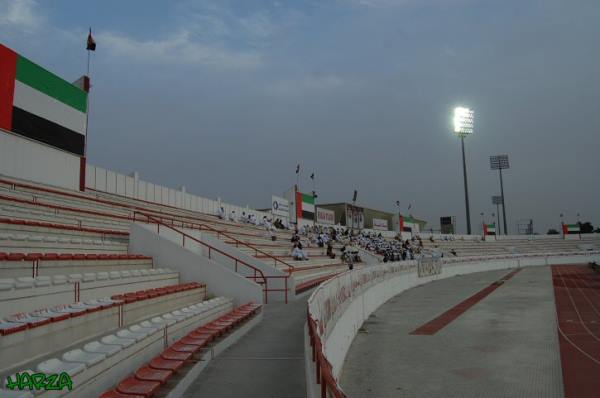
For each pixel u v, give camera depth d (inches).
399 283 1164.5
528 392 388.5
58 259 391.9
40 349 253.3
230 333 386.0
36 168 728.3
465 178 3223.4
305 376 281.9
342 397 119.4
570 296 1103.6
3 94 667.4
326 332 364.5
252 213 1680.6
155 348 296.8
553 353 523.5
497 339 598.9
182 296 493.4
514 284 1421.0
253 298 561.6
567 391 391.2
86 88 864.3
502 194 4099.4
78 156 827.4
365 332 638.5
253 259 709.3
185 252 585.6
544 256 2546.8
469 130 3221.0
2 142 665.0
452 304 946.1
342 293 508.4
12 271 339.3
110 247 558.3
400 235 2876.5
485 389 395.9
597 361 488.7
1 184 622.2
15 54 692.7
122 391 219.5
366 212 3142.2
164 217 927.7
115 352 237.6
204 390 257.4
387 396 378.3
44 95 749.3
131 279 452.1
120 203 919.0
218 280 573.6
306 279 879.1
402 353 522.3
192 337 339.0
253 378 280.5
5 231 434.9
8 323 248.1
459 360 491.5
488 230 3602.4
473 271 1958.7
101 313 323.3
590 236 3604.8
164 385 244.7
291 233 1582.2
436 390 393.4
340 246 1638.8
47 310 302.7
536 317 778.8
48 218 553.6
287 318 514.9
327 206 3021.7
